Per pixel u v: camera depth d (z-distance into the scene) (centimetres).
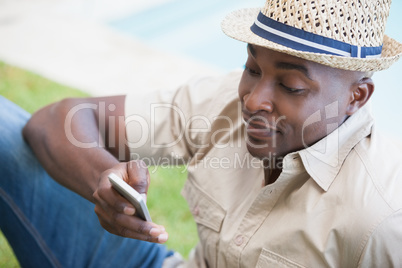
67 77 431
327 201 124
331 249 122
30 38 496
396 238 115
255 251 134
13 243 186
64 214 176
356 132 127
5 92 379
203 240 152
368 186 119
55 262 181
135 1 649
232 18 137
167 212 274
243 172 146
